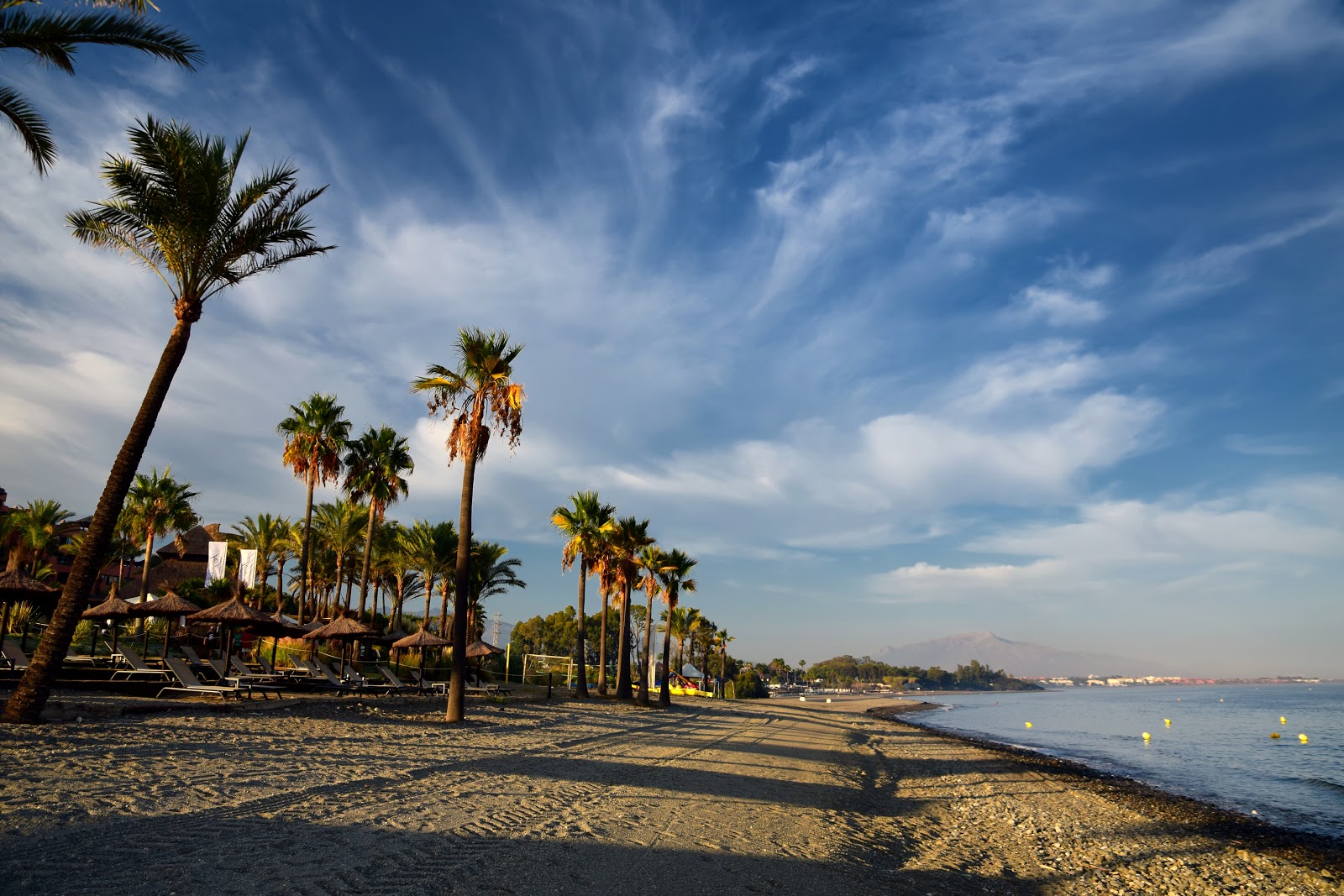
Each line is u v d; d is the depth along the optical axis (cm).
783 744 2569
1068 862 1216
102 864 606
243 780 966
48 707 1432
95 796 807
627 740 2036
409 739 1567
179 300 1511
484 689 3397
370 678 3008
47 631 1333
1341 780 2914
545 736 1908
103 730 1272
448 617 5072
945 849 1184
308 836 745
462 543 2208
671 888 719
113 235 1524
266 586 4662
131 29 1256
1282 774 3077
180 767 1011
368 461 3881
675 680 7300
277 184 1603
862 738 3525
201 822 756
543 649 9456
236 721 1552
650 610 4684
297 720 1703
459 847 764
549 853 780
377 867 673
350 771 1112
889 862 1016
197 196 1488
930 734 4522
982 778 2309
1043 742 4631
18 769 901
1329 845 1667
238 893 573
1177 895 1077
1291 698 16750
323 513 4384
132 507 4059
